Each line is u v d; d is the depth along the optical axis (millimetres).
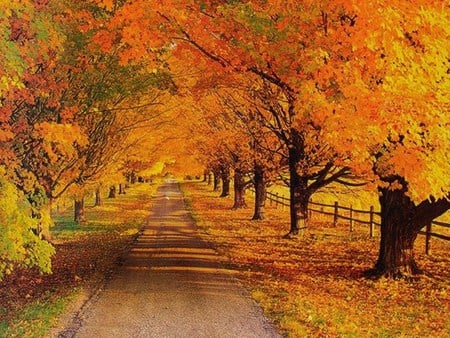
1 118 11609
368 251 19000
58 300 11805
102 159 22594
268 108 20781
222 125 30375
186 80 19656
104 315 10586
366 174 12539
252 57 12914
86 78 16266
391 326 10180
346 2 9695
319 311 10914
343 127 9969
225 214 36875
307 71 10305
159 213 39219
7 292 13523
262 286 13391
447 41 9766
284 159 26406
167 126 30438
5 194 9242
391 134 10289
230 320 10164
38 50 11297
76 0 14688
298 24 11484
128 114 20641
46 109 15656
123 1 14875
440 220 29109
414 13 9500
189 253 19156
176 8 12891
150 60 15672
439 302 11930
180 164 56281
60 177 19203
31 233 9641
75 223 32031
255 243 21734
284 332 9359
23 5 10086
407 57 9570
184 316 10469
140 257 18344
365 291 12977
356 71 10047
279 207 42344
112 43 14789
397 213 14172
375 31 9172
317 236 23125
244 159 29719
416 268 14406
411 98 9570
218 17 12766
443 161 10148
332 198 38781
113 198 58781
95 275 15164
